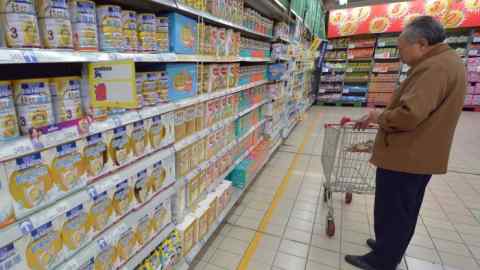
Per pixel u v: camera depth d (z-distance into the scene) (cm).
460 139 508
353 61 906
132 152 125
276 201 283
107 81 93
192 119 178
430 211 271
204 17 174
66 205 94
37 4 83
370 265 190
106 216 115
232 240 221
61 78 92
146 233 141
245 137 294
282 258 203
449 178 347
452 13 746
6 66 109
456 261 204
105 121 107
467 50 772
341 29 880
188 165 177
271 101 375
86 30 95
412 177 159
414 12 784
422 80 140
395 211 168
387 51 850
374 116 178
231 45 227
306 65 586
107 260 117
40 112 85
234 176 277
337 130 226
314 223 246
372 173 286
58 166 92
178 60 148
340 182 246
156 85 140
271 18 368
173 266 163
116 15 109
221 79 218
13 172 79
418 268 197
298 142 492
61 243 97
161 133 143
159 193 147
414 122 142
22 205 82
